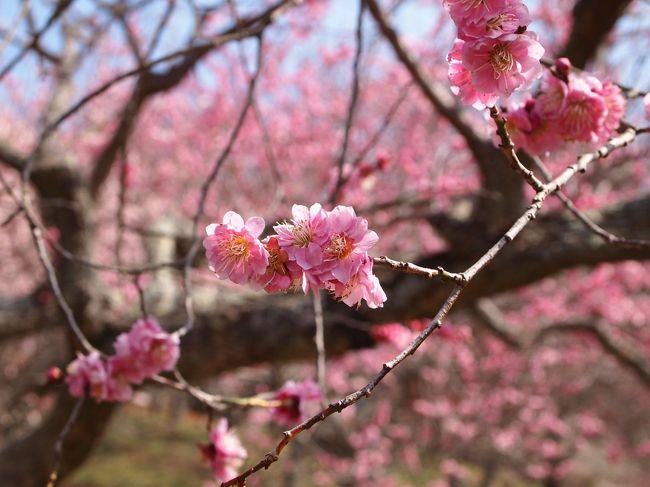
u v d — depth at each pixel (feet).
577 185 15.79
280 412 7.64
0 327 15.07
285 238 3.99
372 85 27.96
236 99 26.73
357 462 31.24
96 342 14.29
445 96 13.37
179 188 29.22
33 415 27.89
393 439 33.76
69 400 14.66
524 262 12.09
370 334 12.55
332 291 4.09
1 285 28.27
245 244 4.05
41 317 15.19
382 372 3.57
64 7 9.16
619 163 13.34
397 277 12.80
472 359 29.53
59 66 16.71
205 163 27.96
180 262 7.42
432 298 12.38
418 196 14.62
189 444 39.29
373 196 20.04
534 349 29.66
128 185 16.26
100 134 21.99
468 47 4.23
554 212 12.37
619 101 5.50
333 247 3.89
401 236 21.26
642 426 39.24
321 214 3.98
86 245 15.05
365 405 33.58
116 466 34.78
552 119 5.46
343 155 8.34
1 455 14.67
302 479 31.42
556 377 34.14
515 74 4.29
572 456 36.50
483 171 12.75
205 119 28.25
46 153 15.49
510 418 34.06
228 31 11.98
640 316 26.45
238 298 13.85
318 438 31.48
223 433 7.28
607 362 33.06
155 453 37.14
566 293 25.50
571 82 5.36
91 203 15.46
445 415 32.91
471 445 33.60
